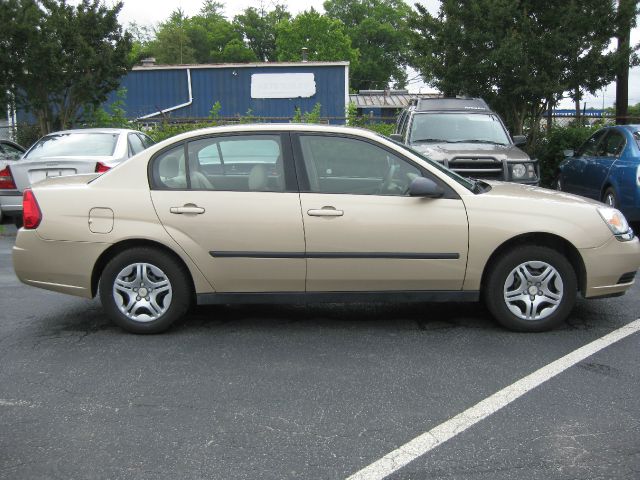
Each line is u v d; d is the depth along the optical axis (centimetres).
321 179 517
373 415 377
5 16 1443
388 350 488
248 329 544
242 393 410
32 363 465
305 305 617
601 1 1332
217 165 522
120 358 475
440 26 1411
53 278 526
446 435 351
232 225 508
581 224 514
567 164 1220
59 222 517
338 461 325
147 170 522
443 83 1441
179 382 429
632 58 1365
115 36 1620
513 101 1448
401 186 518
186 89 2781
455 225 507
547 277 521
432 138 1077
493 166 961
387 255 508
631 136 1003
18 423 370
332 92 2792
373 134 528
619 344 496
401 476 311
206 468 320
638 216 948
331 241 507
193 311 598
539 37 1339
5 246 962
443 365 455
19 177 999
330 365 458
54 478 312
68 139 1058
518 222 509
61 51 1516
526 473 312
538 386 416
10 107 1617
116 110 1753
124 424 368
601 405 387
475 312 589
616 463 321
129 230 511
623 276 526
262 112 2800
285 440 347
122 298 525
